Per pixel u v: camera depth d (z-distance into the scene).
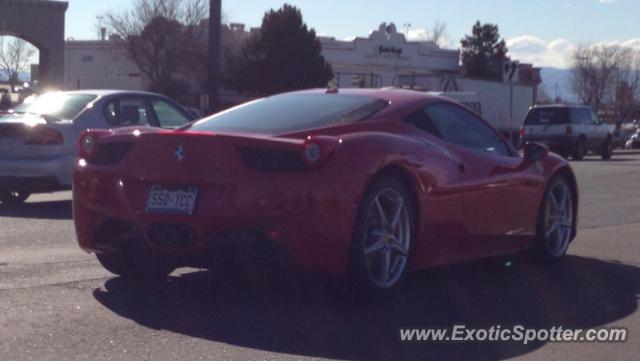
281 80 44.84
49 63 44.94
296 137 6.38
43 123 11.83
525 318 6.52
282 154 6.04
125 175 6.36
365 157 6.23
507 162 7.76
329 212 6.01
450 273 8.03
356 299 6.60
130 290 6.89
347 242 6.15
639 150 47.47
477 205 7.30
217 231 6.05
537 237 8.36
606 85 69.00
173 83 47.00
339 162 6.08
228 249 6.08
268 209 5.96
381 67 54.16
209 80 24.92
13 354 5.29
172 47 47.22
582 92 67.94
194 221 6.07
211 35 24.83
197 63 47.66
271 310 6.41
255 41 45.75
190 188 6.15
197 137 6.18
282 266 6.10
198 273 7.52
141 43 47.31
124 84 46.56
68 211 11.82
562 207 8.67
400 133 6.89
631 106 69.19
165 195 6.21
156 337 5.70
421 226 6.77
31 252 8.48
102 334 5.73
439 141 7.16
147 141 6.34
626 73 70.81
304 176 5.98
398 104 7.11
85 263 7.93
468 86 42.44
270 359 5.33
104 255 6.86
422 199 6.72
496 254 7.82
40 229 10.03
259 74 45.28
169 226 6.16
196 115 14.07
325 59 49.41
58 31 44.91
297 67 44.94
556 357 5.63
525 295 7.25
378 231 6.48
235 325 6.02
